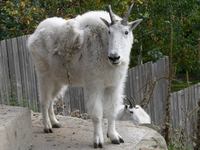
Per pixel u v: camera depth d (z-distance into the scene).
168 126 7.96
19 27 10.50
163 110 11.15
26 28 10.52
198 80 16.30
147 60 13.16
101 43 5.77
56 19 6.39
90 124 7.03
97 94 5.91
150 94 9.91
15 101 8.81
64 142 6.24
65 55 6.04
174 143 8.19
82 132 6.64
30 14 10.18
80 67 5.96
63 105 9.36
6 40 8.78
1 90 8.67
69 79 6.22
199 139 7.78
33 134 6.54
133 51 13.23
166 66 11.17
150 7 12.96
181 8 13.20
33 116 7.45
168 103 8.18
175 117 11.23
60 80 6.39
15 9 10.12
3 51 8.73
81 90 9.88
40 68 6.45
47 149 5.99
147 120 9.84
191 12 13.39
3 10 10.55
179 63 14.35
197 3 13.69
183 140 8.59
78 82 6.25
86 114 9.33
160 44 13.38
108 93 6.12
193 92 11.55
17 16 10.34
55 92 6.67
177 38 13.34
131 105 9.84
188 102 11.42
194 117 10.27
